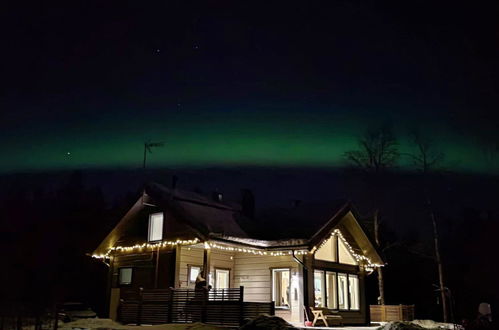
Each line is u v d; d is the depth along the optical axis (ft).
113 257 74.54
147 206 71.31
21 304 51.16
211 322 53.42
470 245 117.08
